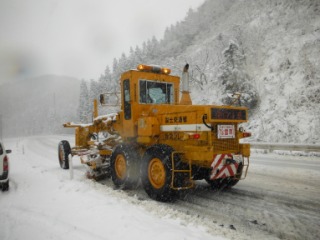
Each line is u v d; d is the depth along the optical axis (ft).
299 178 23.56
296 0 80.84
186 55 123.24
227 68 68.39
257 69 71.92
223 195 18.95
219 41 96.27
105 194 18.63
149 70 21.77
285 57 66.49
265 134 53.47
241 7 116.88
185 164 17.69
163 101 22.62
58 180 24.20
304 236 12.13
